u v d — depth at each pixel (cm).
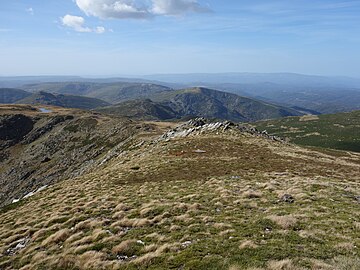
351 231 1639
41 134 15762
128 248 1652
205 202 2483
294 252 1359
